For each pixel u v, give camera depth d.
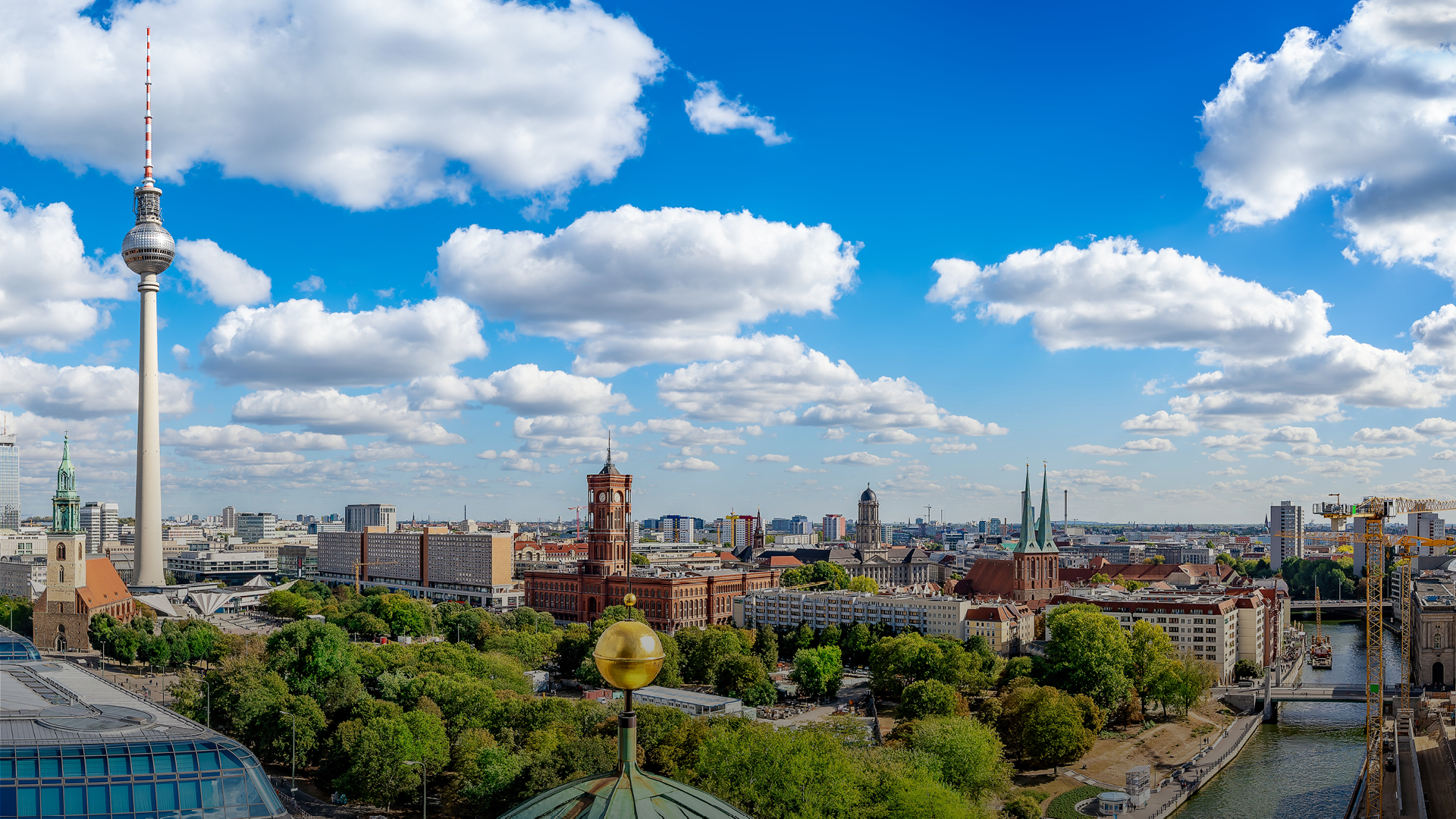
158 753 107.38
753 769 144.50
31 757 103.25
